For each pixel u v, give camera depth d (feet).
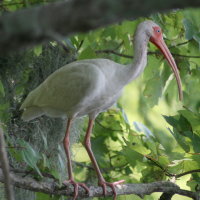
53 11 6.95
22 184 23.00
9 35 6.89
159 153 29.35
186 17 34.30
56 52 32.12
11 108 30.71
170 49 34.96
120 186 26.32
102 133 37.58
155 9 6.99
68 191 24.89
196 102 37.37
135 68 28.50
